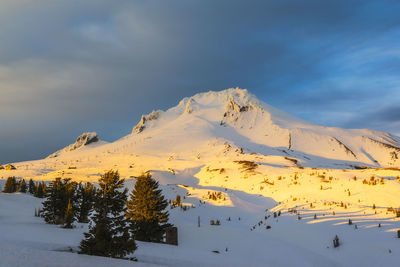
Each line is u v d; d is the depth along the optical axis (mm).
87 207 64250
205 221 81688
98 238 27516
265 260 39156
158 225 47219
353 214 54844
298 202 76312
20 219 59312
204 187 173750
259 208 96875
